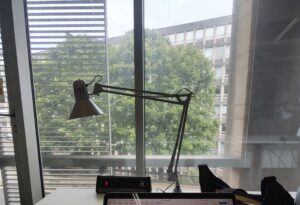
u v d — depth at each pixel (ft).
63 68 4.63
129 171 4.83
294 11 4.06
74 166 4.95
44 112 4.81
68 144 4.87
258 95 4.34
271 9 4.11
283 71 4.22
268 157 4.47
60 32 4.54
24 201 4.88
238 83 4.37
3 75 4.50
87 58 4.57
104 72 4.58
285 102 4.29
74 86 2.99
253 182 4.57
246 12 4.19
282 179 4.48
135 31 4.26
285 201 2.69
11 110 4.51
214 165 4.62
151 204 2.39
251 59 4.28
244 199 2.99
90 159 4.88
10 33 4.22
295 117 4.30
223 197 2.42
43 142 4.92
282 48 4.17
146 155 4.73
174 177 3.43
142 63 4.36
